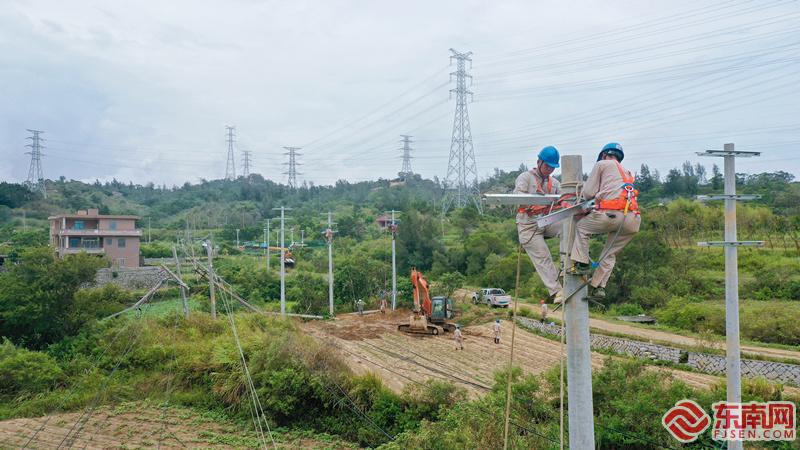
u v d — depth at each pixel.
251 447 16.19
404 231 55.34
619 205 4.94
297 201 114.88
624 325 27.41
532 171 5.86
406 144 101.06
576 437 5.10
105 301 28.70
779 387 14.98
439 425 13.23
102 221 55.75
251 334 23.38
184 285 27.42
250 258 64.50
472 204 72.44
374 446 16.50
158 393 20.56
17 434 16.47
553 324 28.39
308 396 18.73
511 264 43.81
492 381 19.92
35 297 24.70
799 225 39.50
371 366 22.02
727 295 8.93
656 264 33.94
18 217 75.19
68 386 21.31
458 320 33.06
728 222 8.87
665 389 14.42
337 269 43.69
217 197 115.75
